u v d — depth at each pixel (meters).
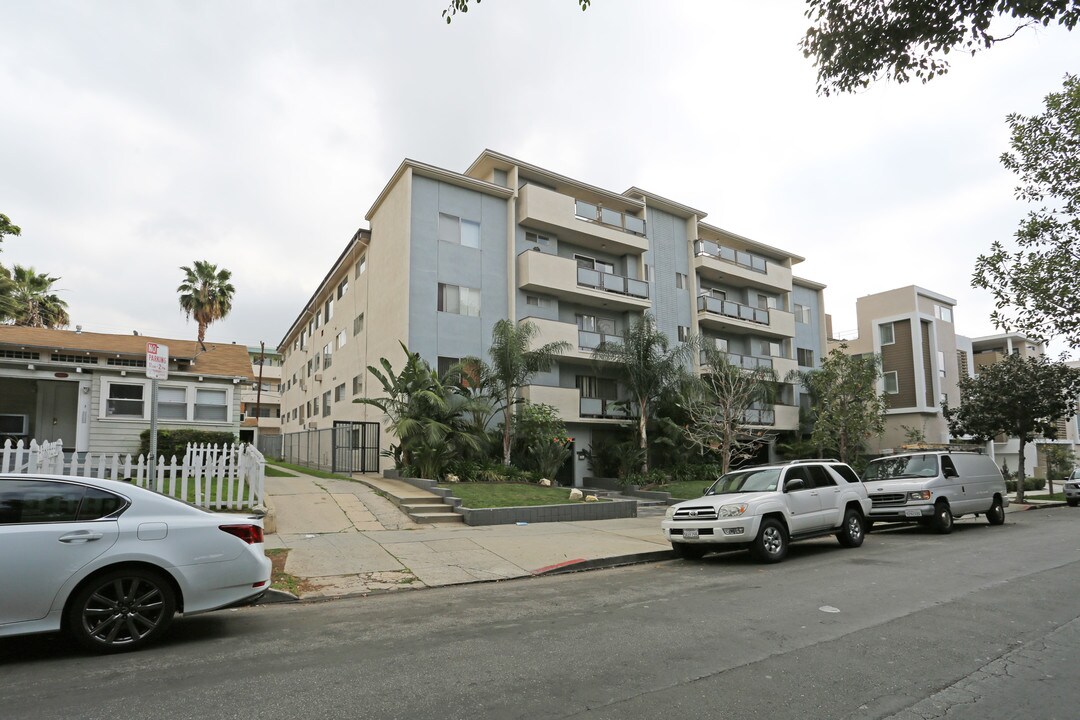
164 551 5.72
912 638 5.98
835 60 7.20
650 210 31.31
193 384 20.42
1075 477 27.50
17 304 21.12
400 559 10.08
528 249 25.78
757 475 12.20
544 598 7.94
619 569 10.40
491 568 9.75
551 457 21.88
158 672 4.99
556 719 4.09
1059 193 13.73
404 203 23.77
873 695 4.55
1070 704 4.40
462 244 24.86
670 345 30.75
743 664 5.21
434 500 15.27
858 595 7.92
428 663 5.22
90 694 4.50
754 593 8.12
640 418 25.64
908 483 15.09
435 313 23.77
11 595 5.10
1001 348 47.53
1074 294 14.10
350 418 28.55
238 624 6.57
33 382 21.42
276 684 4.71
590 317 28.77
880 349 38.47
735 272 34.03
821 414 29.39
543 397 24.67
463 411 19.72
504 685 4.71
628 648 5.66
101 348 19.84
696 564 10.83
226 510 11.76
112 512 5.67
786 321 36.22
